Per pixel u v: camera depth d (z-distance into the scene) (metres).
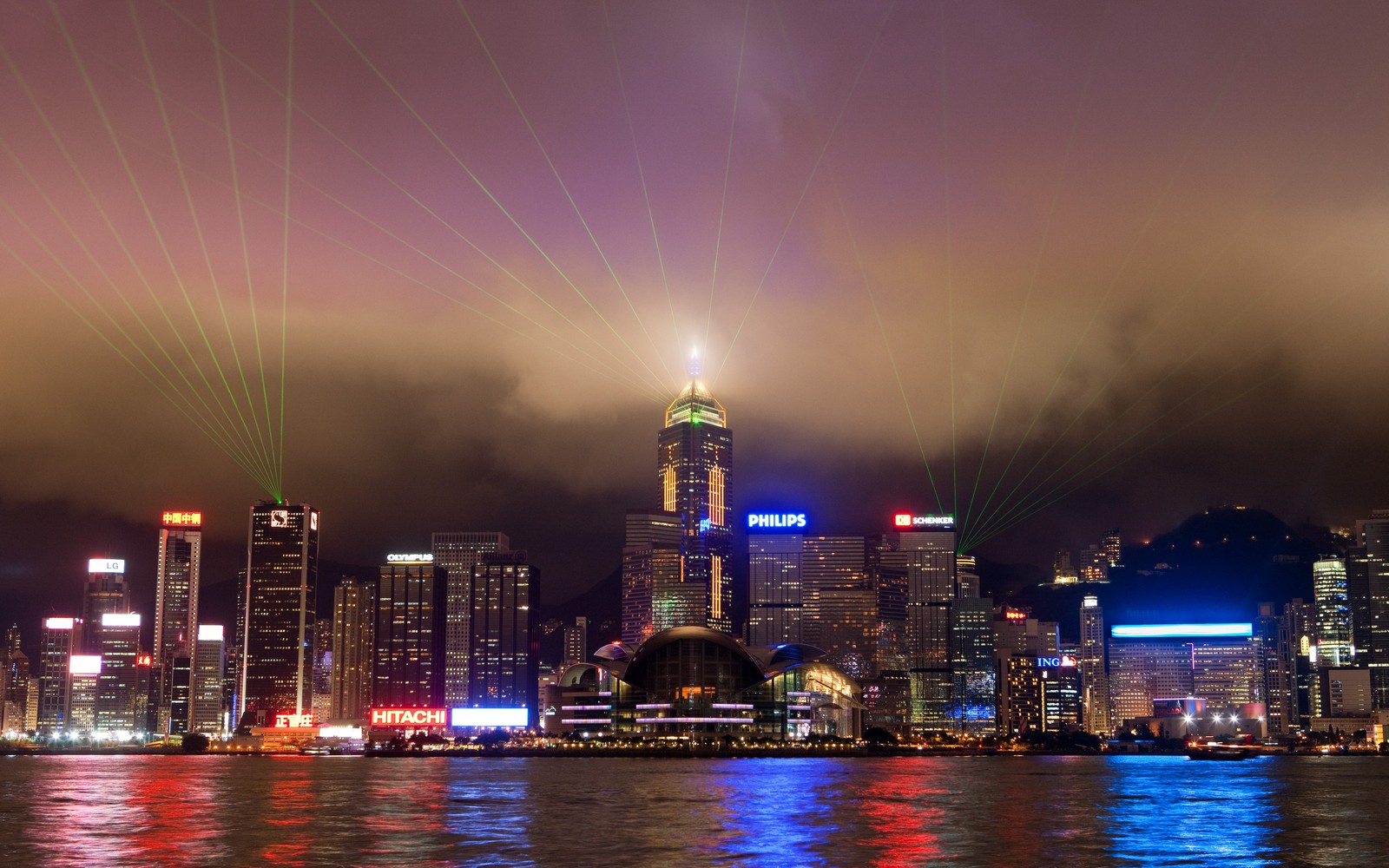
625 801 183.38
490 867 104.81
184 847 119.31
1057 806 174.75
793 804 178.25
